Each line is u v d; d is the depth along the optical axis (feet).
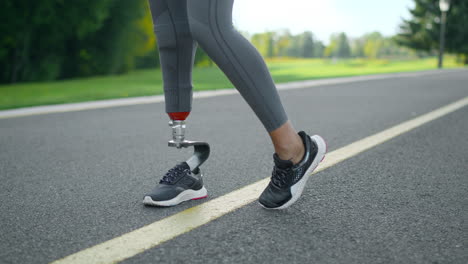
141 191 5.97
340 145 9.14
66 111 15.62
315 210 5.11
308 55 277.23
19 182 6.49
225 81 35.55
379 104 17.04
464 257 3.87
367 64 112.37
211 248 4.06
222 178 6.60
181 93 5.03
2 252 3.98
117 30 49.57
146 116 14.28
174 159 8.04
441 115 13.64
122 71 53.67
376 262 3.78
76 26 42.14
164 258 3.85
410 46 128.98
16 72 40.19
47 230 4.52
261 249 4.03
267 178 6.60
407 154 8.20
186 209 5.16
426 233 4.42
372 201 5.45
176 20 4.78
